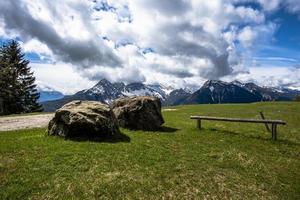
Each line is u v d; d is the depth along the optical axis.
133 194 18.28
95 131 27.67
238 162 24.56
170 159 23.72
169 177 20.58
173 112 62.06
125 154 23.92
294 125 46.03
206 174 21.59
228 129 36.53
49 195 17.55
